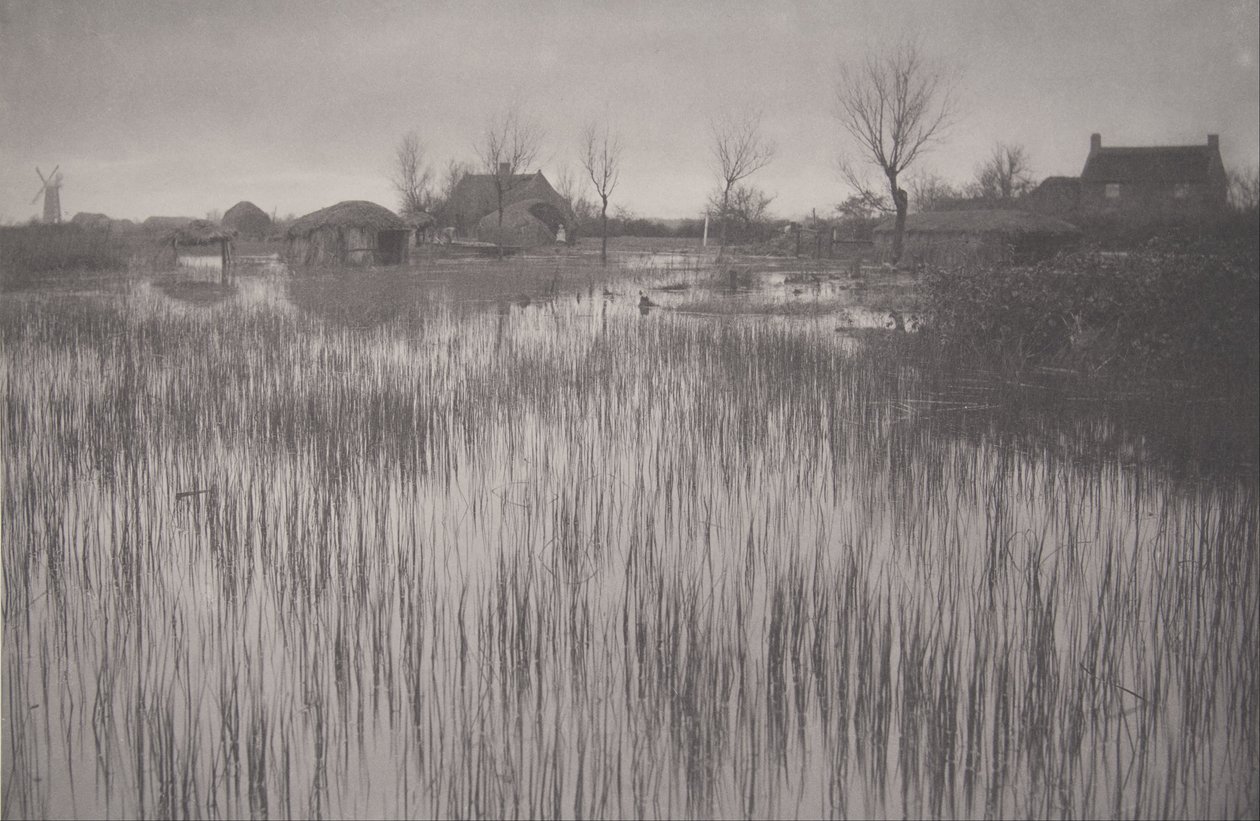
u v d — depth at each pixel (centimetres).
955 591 528
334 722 414
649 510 650
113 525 564
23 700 437
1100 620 464
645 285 2208
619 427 866
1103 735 404
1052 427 831
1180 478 696
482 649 468
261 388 980
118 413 866
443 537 614
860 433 812
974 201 1862
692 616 461
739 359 1105
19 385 1023
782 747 389
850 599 477
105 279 2297
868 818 356
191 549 595
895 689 415
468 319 1588
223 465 752
